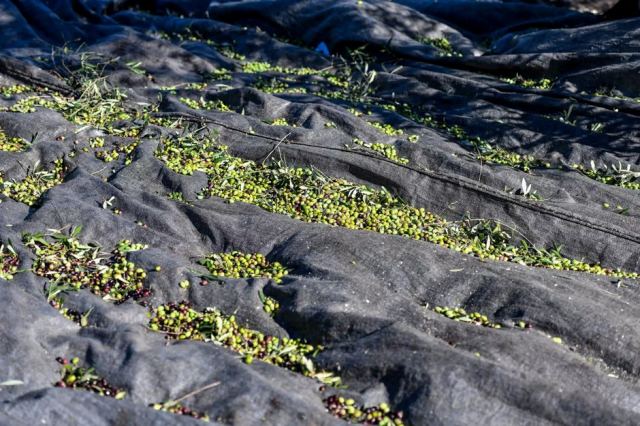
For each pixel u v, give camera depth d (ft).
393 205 22.50
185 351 15.30
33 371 14.58
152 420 13.41
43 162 23.94
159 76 32.50
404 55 35.88
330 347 16.16
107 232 19.83
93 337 15.70
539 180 24.13
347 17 38.11
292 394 14.26
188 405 14.28
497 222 21.77
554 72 33.17
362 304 16.92
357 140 26.25
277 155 24.54
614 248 20.72
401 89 31.94
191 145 24.71
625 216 22.30
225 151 24.93
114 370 14.78
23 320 15.55
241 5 41.34
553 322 16.60
